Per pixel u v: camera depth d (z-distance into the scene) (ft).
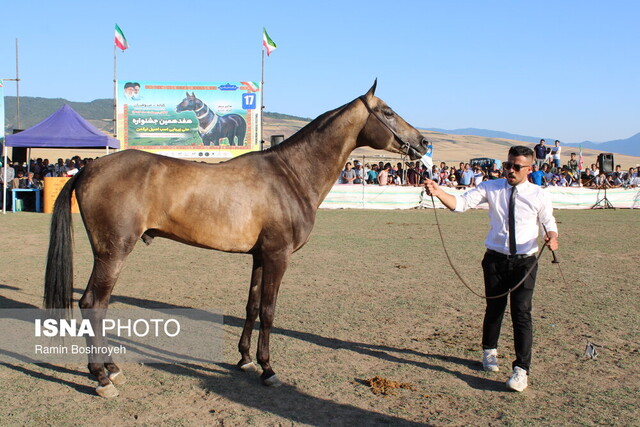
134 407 13.03
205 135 81.71
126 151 14.35
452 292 24.71
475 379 15.10
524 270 14.89
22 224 48.01
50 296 14.05
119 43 79.41
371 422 12.39
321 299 23.31
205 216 13.98
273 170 14.92
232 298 23.50
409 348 17.48
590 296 24.02
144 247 36.91
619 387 14.44
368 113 15.97
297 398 13.65
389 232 46.06
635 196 75.82
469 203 15.66
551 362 16.20
